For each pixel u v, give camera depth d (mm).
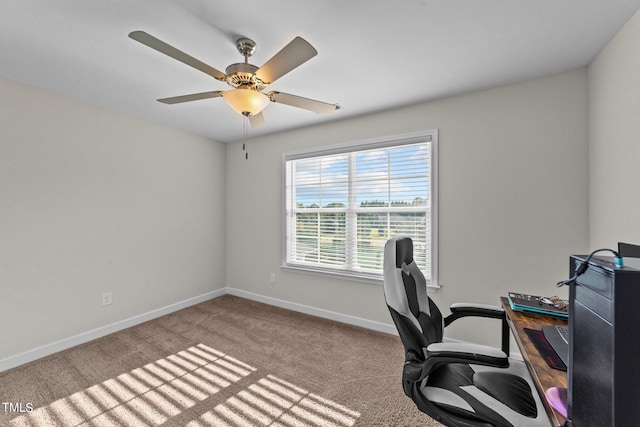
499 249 2238
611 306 554
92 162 2594
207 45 1675
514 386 1146
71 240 2459
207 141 3721
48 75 2045
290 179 3434
